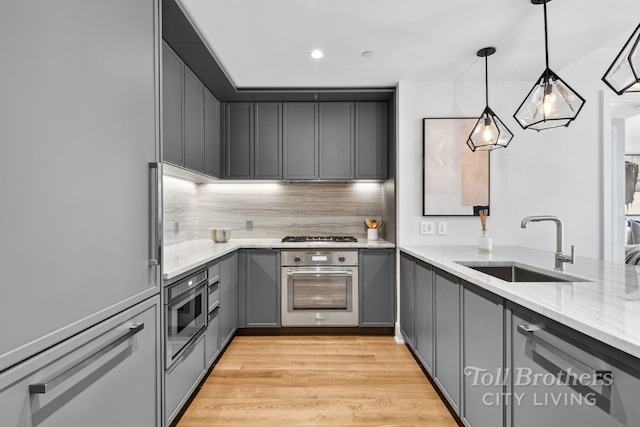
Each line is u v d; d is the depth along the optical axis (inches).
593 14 84.4
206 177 131.7
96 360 46.8
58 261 39.7
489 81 128.0
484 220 112.2
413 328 111.7
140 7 58.5
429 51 103.4
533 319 49.6
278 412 83.2
